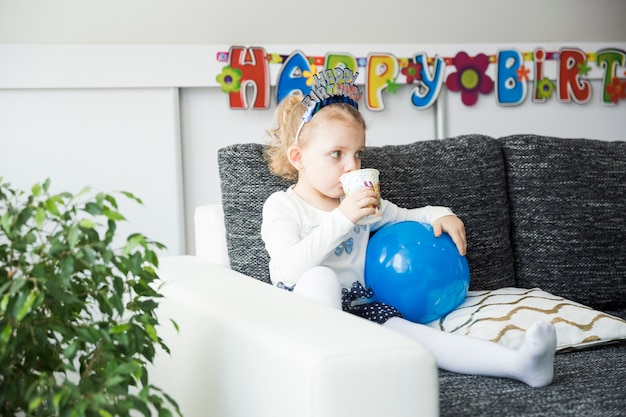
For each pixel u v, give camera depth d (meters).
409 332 1.75
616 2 3.62
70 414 1.20
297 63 3.21
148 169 3.09
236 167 2.00
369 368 1.20
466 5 3.43
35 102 2.96
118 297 1.30
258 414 1.32
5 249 1.31
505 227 2.13
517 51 3.46
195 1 3.11
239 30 3.17
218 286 1.69
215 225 2.07
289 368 1.22
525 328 1.76
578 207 2.17
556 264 2.15
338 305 1.70
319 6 3.25
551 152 2.18
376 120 3.34
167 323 1.70
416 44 3.34
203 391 1.52
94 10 3.01
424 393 1.23
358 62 3.28
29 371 1.33
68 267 1.24
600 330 1.82
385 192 2.03
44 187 1.32
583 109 3.60
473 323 1.80
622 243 2.20
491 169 2.12
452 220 1.95
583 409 1.46
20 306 1.20
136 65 3.02
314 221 1.94
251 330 1.34
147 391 1.24
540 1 3.53
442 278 1.83
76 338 1.31
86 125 3.02
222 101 3.17
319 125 1.93
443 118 3.40
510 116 3.50
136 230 3.09
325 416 1.18
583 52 3.55
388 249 1.87
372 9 3.31
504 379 1.62
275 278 1.88
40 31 2.97
